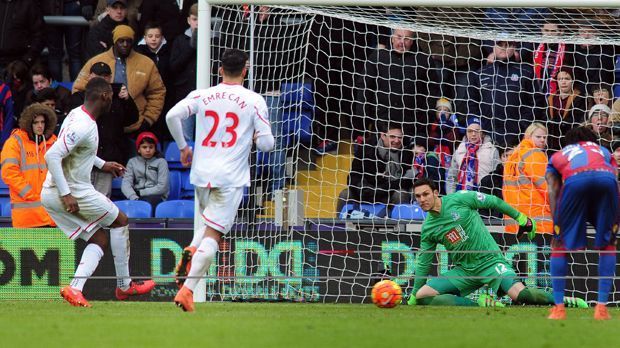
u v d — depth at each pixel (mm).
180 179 49594
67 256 41406
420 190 37188
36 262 41406
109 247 41656
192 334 22922
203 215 30578
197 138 30516
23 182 42281
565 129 47562
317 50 48281
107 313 30266
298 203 41781
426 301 38594
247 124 30328
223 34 50375
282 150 47375
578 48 48594
